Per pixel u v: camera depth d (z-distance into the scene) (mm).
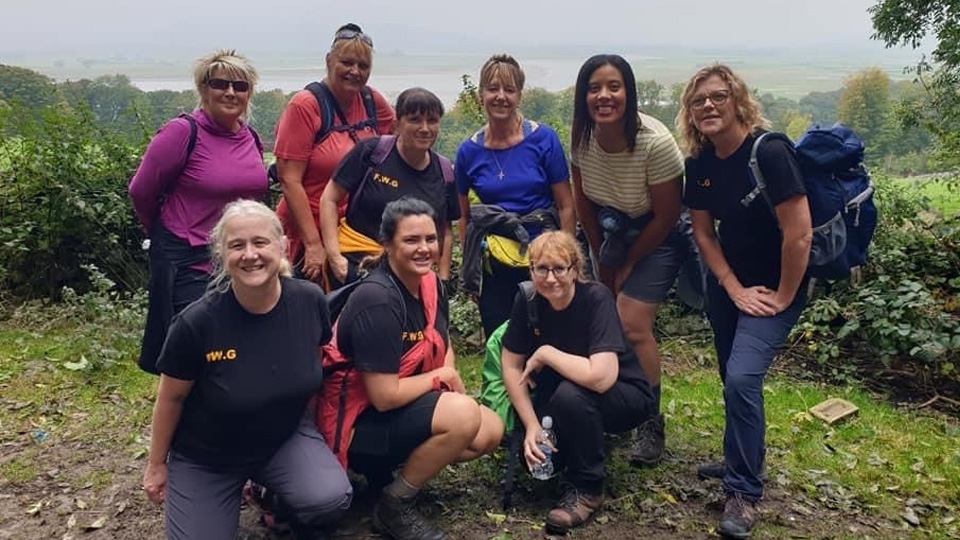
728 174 3076
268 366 2652
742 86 2971
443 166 3766
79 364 4914
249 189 3496
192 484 2709
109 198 6184
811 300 5371
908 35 9133
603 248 3658
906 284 4773
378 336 2840
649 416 3355
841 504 3365
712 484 3506
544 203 3740
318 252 3887
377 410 2965
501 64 3566
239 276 2520
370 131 4031
